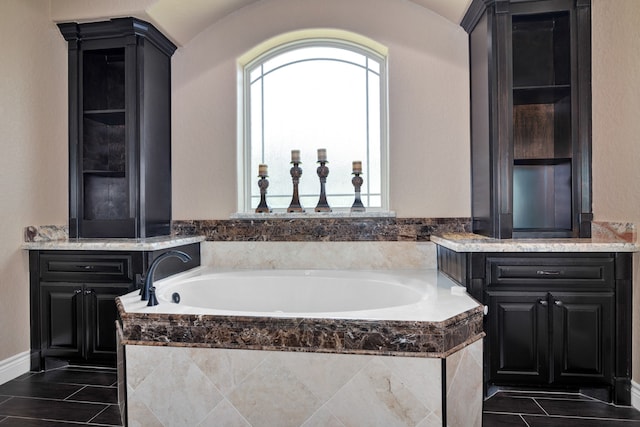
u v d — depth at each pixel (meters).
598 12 2.29
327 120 3.07
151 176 2.79
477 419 1.68
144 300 1.85
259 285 2.60
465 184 2.78
